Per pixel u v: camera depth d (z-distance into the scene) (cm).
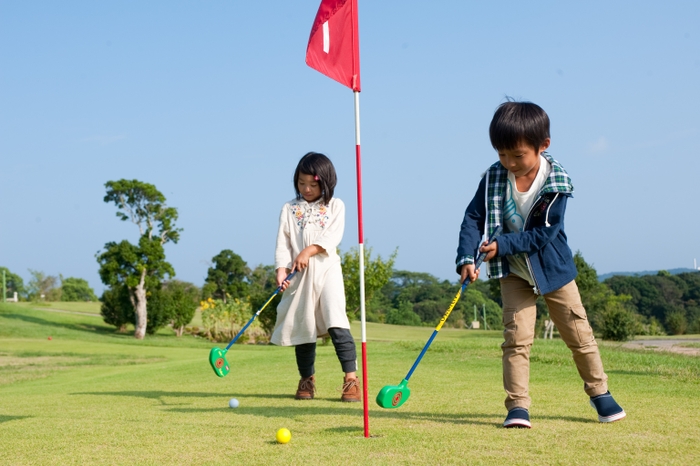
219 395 514
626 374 606
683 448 254
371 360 828
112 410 422
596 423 324
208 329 3650
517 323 331
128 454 263
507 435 286
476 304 7031
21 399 539
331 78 355
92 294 9100
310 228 491
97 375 909
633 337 2903
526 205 342
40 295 7581
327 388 540
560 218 333
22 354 1842
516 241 325
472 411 380
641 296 5956
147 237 3719
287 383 593
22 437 308
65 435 310
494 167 351
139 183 3628
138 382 694
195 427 327
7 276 7725
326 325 466
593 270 3059
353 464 233
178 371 806
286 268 495
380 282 2383
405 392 291
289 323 480
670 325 4706
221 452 263
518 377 323
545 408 380
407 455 246
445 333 4175
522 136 315
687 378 565
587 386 336
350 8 358
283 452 258
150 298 3806
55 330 3550
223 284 6600
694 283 6069
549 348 947
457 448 257
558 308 338
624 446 258
